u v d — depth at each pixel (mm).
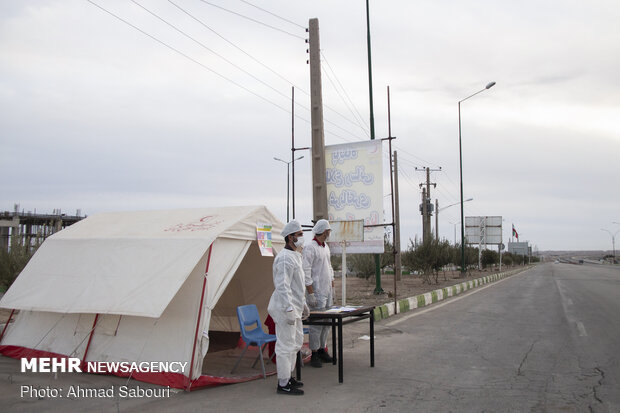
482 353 8477
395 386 6285
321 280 7598
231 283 10047
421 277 37250
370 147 12344
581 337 10148
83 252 7629
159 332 6668
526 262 113500
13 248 13844
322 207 12656
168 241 7047
